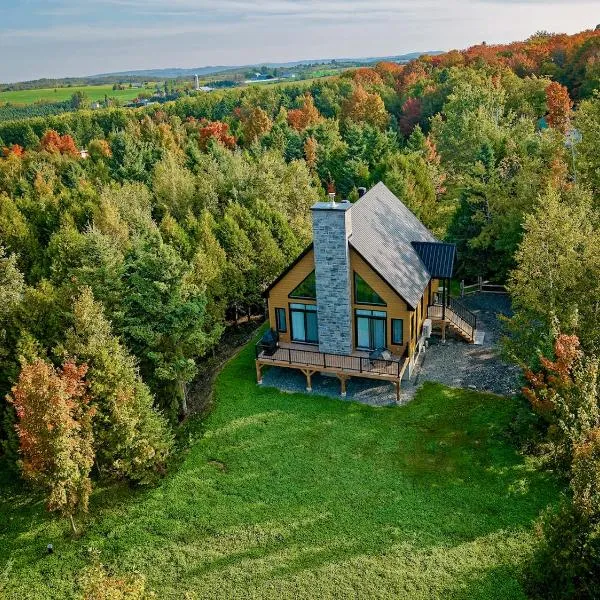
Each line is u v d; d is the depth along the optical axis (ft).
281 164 194.29
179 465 87.66
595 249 81.51
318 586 65.00
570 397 65.26
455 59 429.79
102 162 269.03
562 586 54.24
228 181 188.65
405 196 164.45
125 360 85.56
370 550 69.05
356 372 98.12
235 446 90.43
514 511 72.28
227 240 134.31
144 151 269.64
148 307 94.53
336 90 454.81
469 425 89.30
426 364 108.37
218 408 100.58
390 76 476.13
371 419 93.56
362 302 100.78
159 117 450.30
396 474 80.84
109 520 78.54
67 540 76.07
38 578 70.64
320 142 271.08
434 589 63.10
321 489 79.56
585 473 53.01
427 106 335.26
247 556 70.18
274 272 136.15
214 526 75.31
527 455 81.30
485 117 208.03
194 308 95.76
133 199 179.42
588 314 82.12
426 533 70.54
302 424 93.91
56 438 71.15
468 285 145.38
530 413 79.30
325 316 102.12
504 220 129.08
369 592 63.62
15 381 86.17
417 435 88.53
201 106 504.43
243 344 127.13
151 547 73.10
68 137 371.35
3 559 73.92
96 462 85.10
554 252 86.02
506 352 89.40
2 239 150.82
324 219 94.99
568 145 165.27
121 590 51.16
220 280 124.57
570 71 317.01
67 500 74.64
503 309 129.80
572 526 53.26
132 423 79.66
